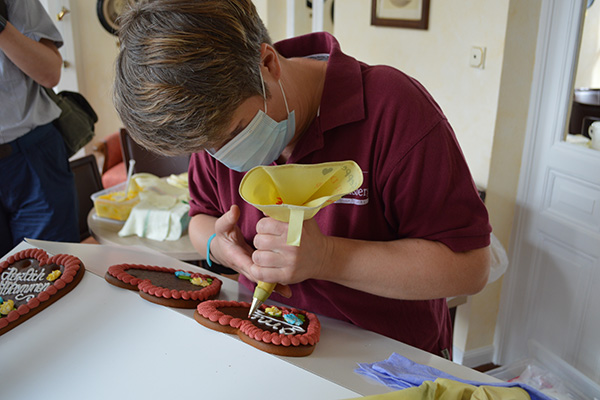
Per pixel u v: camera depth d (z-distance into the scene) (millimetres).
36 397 681
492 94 2025
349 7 2812
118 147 3721
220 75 677
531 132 2059
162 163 2668
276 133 831
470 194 868
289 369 709
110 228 2035
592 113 1820
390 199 887
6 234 1898
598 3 1762
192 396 669
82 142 2023
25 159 1804
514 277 2240
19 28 1688
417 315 1026
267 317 836
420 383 686
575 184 1930
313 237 800
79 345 766
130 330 791
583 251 1931
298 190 757
